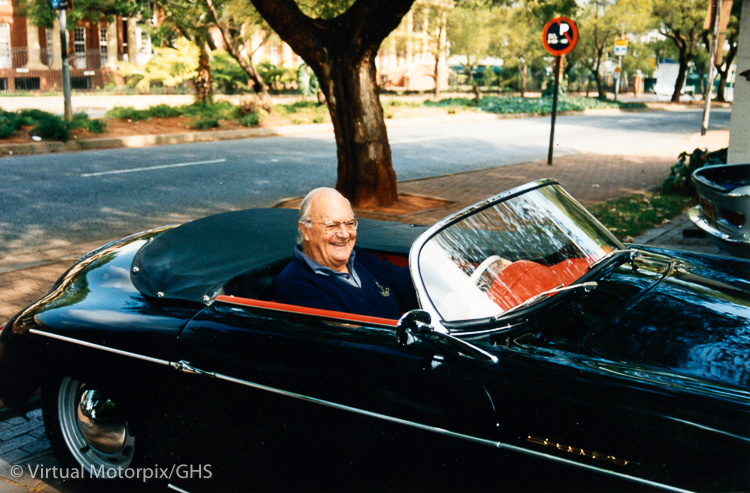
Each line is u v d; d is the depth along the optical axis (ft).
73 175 42.80
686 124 92.79
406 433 7.84
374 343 8.32
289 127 74.95
